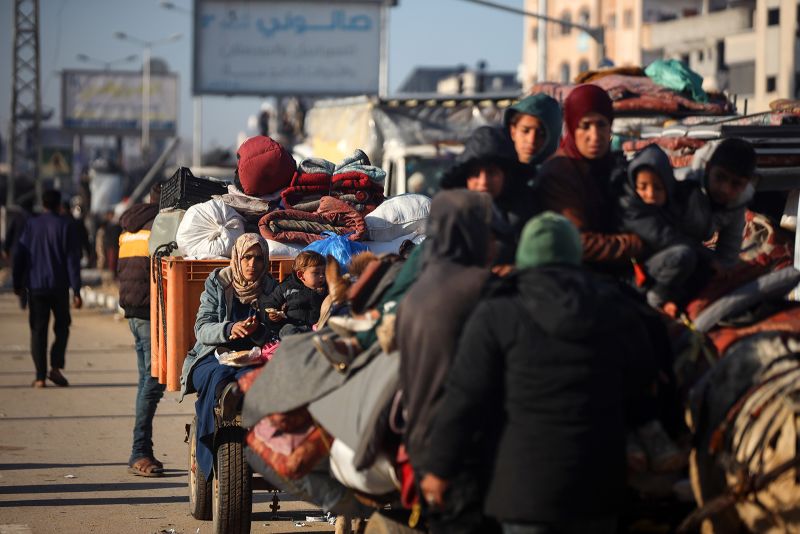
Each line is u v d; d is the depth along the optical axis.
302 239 20.80
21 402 34.81
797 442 11.10
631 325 11.48
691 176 14.33
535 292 11.11
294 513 21.89
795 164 21.19
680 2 165.62
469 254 12.33
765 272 13.24
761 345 12.05
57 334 37.62
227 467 17.91
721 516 11.75
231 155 110.12
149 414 25.28
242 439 17.98
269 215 21.09
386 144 60.53
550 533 11.02
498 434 11.23
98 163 157.12
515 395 11.07
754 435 11.36
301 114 145.38
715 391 12.10
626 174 13.56
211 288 18.61
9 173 132.00
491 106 61.41
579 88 13.67
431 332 11.83
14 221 61.16
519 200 13.84
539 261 11.45
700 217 13.51
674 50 158.25
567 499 10.88
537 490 10.89
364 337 13.99
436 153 54.66
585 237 13.16
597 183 13.67
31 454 27.34
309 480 14.77
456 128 61.44
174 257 20.41
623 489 11.30
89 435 29.75
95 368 42.97
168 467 26.00
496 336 11.13
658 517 12.41
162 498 23.06
